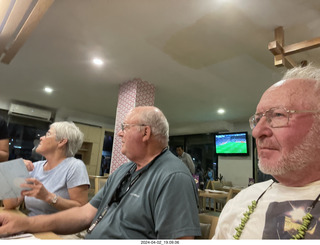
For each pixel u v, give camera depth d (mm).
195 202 891
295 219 561
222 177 6285
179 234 782
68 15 2066
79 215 1132
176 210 828
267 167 613
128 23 2131
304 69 673
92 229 1000
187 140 7777
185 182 895
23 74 3668
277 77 3088
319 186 588
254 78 3207
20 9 1599
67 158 1527
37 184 1151
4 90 4578
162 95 4223
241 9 1849
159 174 949
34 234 942
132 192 981
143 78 3463
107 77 3537
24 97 4973
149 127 1116
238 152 5992
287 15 1872
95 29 2260
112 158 3512
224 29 2133
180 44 2441
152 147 1126
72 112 6078
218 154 6391
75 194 1391
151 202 904
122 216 921
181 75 3285
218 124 6332
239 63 2797
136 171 1106
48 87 4242
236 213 724
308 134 571
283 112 598
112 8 1938
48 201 1208
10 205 1345
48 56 2945
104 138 7148
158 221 833
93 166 6336
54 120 5969
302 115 581
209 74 3189
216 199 4707
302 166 577
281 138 588
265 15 1895
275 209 615
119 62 2979
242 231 645
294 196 606
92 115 6434
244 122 6148
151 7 1897
